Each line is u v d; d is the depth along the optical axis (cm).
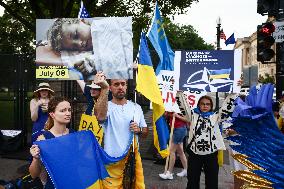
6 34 2281
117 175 370
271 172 154
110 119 386
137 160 391
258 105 155
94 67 425
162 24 545
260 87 160
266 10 683
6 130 888
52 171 303
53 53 438
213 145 508
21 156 836
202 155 511
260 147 156
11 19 2180
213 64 582
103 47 422
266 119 153
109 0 1720
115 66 418
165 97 593
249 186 170
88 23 428
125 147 380
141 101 899
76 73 432
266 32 681
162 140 425
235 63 573
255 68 1349
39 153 300
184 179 700
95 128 370
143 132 403
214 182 510
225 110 507
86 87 429
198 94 638
